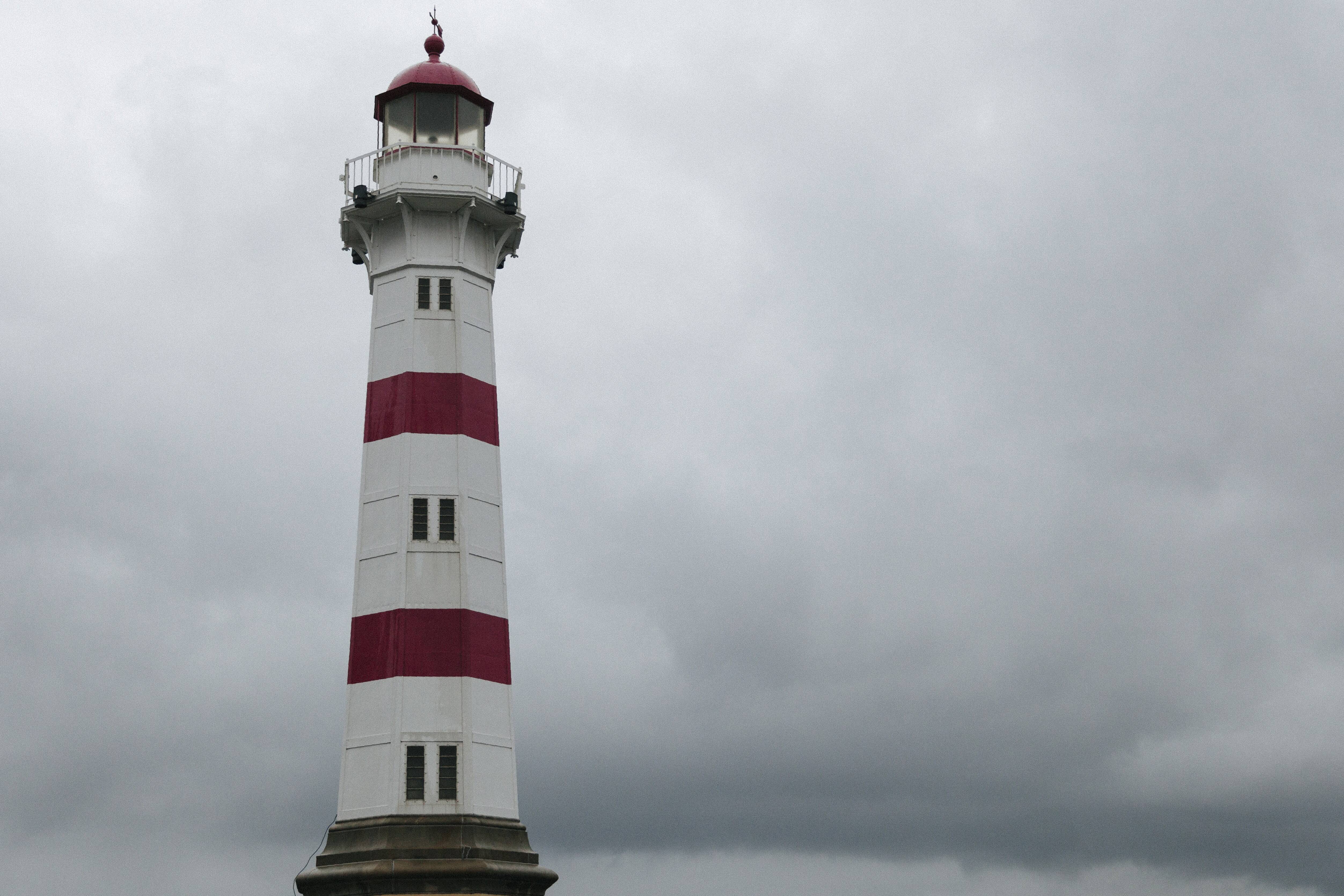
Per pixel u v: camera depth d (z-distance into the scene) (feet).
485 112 233.76
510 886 197.26
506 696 208.74
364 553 210.59
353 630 208.03
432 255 219.20
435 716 201.46
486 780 201.87
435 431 212.43
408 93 226.58
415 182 218.79
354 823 199.31
